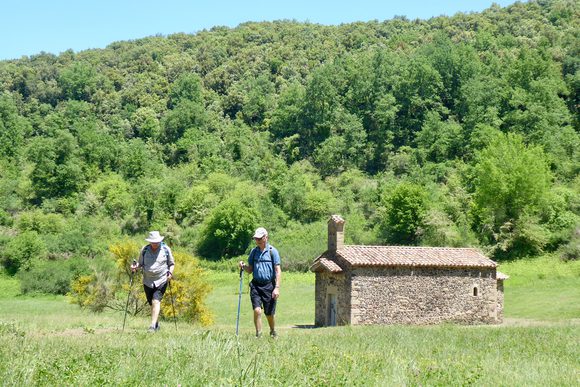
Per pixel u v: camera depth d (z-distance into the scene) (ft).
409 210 285.02
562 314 151.53
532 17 606.55
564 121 386.52
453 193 301.43
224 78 581.53
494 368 35.78
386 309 130.62
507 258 242.17
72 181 397.39
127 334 49.14
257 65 601.62
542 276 203.92
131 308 129.29
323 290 138.51
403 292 132.36
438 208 282.36
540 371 35.22
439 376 30.99
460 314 136.15
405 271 132.87
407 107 457.68
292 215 357.41
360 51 607.78
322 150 435.12
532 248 241.35
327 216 349.61
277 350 37.19
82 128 453.17
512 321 142.31
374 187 359.87
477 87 417.28
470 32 596.70
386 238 294.05
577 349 52.90
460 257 140.05
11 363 27.04
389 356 37.45
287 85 559.38
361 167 427.33
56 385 24.25
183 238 336.49
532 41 525.75
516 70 416.26
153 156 458.50
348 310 129.18
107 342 39.81
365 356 36.32
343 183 390.42
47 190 393.70
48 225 340.59
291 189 361.10
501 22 596.70
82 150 425.28
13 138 467.93
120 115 535.19
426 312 133.69
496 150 264.72
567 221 251.39
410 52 548.72
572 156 334.85
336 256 134.31
